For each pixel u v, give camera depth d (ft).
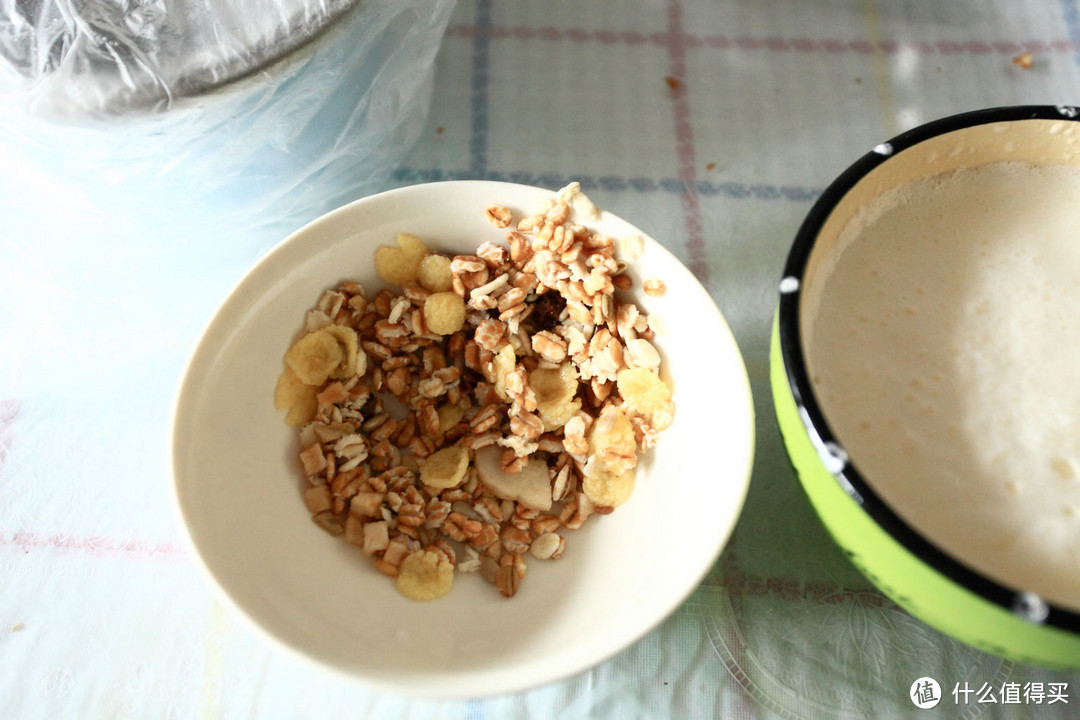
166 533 1.13
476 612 1.04
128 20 1.04
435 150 1.31
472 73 1.36
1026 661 0.95
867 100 1.36
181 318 1.24
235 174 1.16
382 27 1.12
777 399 1.00
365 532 1.06
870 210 1.08
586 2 1.40
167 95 1.03
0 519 1.13
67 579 1.11
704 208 1.29
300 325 1.09
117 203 1.17
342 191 1.26
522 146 1.32
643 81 1.36
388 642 0.99
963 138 1.07
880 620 1.10
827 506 0.96
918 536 0.88
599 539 1.08
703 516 1.01
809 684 1.08
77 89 1.02
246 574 0.98
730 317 1.23
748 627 1.10
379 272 1.12
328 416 1.10
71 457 1.16
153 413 1.19
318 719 1.06
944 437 1.01
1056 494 0.99
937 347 1.05
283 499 1.06
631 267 1.11
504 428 1.13
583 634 0.98
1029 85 1.37
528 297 1.14
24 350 1.22
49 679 1.07
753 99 1.36
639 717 1.06
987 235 1.10
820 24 1.40
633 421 1.10
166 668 1.07
